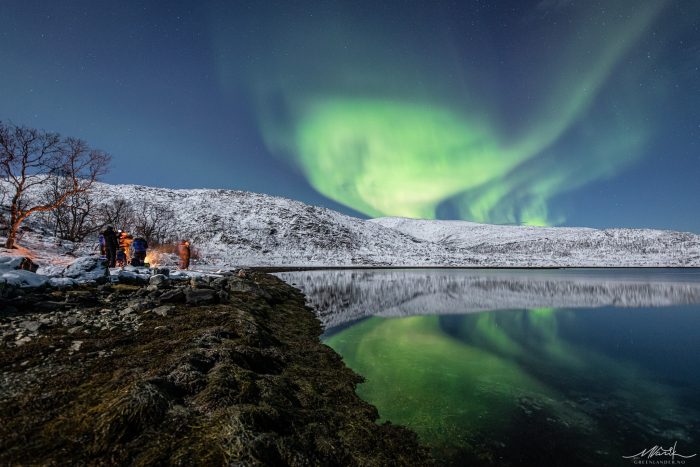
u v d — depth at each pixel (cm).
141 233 4909
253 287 1691
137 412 412
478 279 5081
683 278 5756
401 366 1127
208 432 416
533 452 637
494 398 889
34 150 2381
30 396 465
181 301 1116
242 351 712
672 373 1134
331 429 571
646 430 734
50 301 902
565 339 1616
